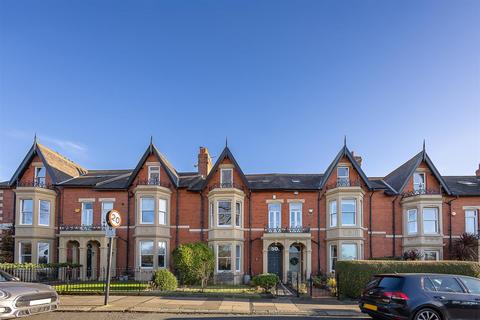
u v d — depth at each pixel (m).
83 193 28.48
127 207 28.22
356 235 26.62
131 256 27.58
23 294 10.61
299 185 28.69
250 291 18.92
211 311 13.92
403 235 27.73
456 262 16.86
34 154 28.52
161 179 28.58
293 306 15.35
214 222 26.91
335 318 13.16
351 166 28.42
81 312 13.53
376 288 11.65
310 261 26.59
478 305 10.93
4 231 29.39
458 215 27.77
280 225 28.08
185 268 22.78
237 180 28.53
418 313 10.70
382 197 28.31
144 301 15.73
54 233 27.83
